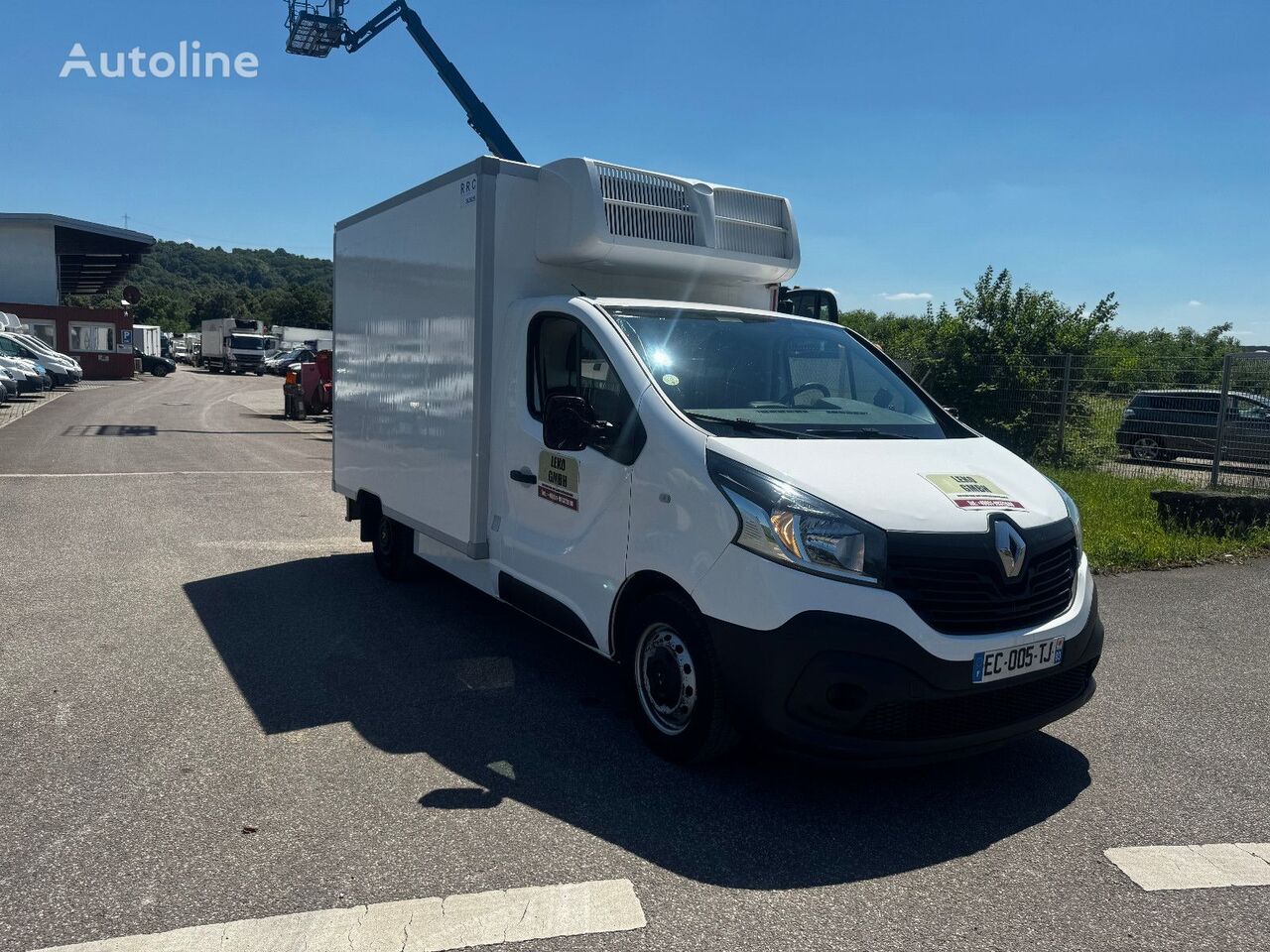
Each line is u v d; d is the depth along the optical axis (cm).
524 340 489
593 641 436
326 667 517
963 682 342
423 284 575
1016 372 1617
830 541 341
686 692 390
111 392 3325
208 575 723
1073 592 389
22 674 492
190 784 372
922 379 1738
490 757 405
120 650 537
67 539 831
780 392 457
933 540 345
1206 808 379
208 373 5756
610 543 421
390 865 316
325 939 274
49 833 332
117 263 5056
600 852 330
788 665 339
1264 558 862
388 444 645
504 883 308
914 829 355
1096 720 474
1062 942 285
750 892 308
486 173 495
